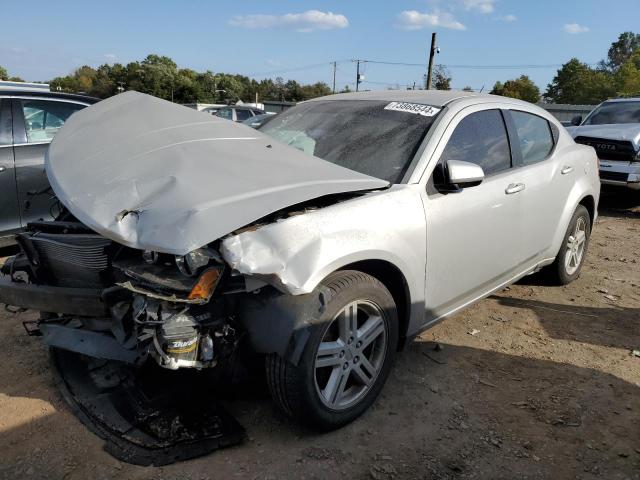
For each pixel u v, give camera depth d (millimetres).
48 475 2424
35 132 5430
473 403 3131
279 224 2451
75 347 2771
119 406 2875
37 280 2986
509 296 4828
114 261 2590
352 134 3541
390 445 2725
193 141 3008
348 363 2742
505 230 3744
